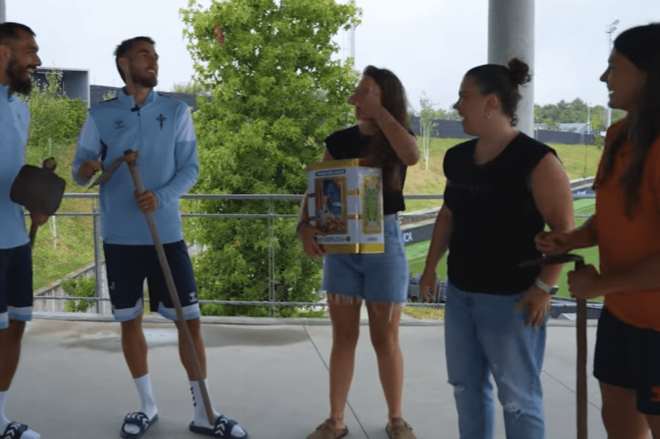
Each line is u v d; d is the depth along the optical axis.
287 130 15.10
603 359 1.87
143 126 2.90
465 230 2.19
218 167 14.65
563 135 31.92
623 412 1.89
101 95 30.58
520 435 2.16
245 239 12.81
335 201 2.70
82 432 3.09
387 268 2.85
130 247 2.94
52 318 4.97
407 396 3.55
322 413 3.32
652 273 1.66
